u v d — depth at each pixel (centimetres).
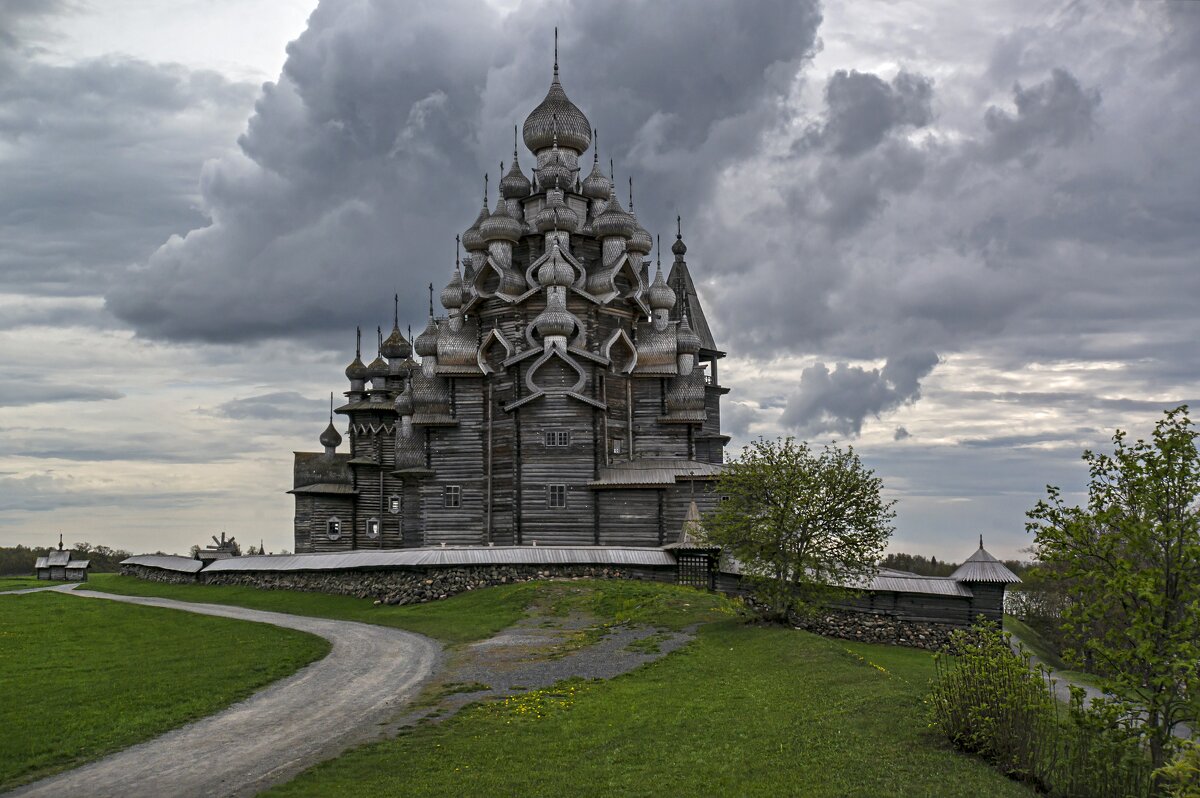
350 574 7131
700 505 7575
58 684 4012
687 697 3412
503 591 6369
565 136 9162
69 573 10788
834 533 4931
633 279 8606
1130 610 2345
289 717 3466
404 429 8888
